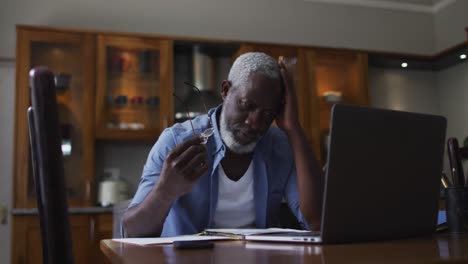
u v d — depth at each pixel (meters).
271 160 1.44
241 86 1.27
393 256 0.62
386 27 4.32
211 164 1.33
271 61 1.30
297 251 0.70
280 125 1.32
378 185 0.85
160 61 3.31
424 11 4.47
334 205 0.79
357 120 0.81
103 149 3.46
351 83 3.72
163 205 1.08
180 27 3.72
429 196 0.96
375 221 0.85
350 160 0.81
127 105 3.25
